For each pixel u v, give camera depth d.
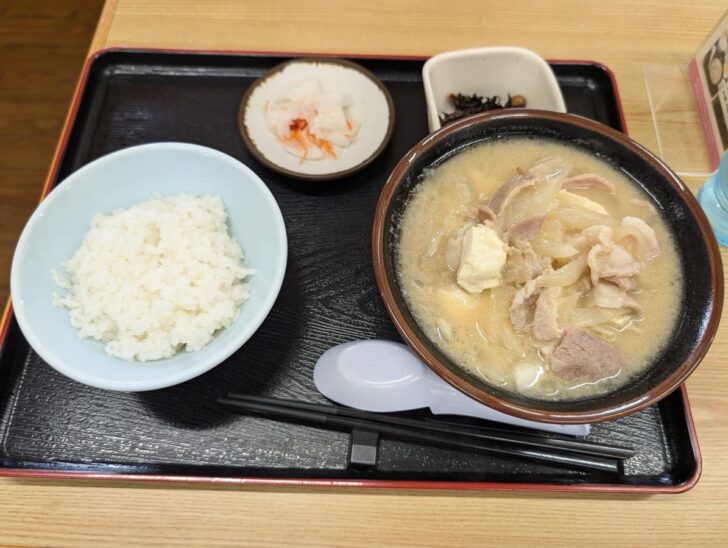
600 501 0.31
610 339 0.30
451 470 0.31
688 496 0.31
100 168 0.35
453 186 0.33
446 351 0.30
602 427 0.32
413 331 0.28
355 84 0.42
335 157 0.40
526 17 0.46
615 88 0.42
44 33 0.69
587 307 0.30
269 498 0.30
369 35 0.45
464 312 0.31
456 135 0.33
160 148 0.36
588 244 0.30
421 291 0.31
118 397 0.33
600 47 0.45
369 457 0.30
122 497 0.30
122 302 0.33
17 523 0.30
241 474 0.31
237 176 0.36
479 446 0.31
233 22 0.46
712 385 0.33
